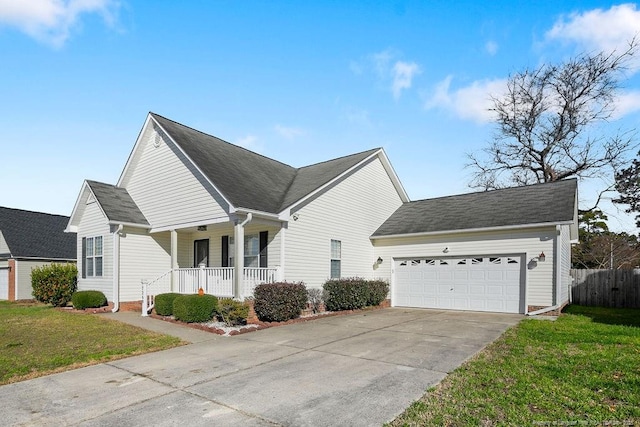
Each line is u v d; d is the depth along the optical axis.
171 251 14.82
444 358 7.02
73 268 17.16
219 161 14.59
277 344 8.57
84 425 4.48
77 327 10.87
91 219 16.09
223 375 6.28
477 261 14.60
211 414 4.68
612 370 5.99
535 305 13.25
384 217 18.58
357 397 5.11
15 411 4.94
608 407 4.55
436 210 17.67
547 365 6.32
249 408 4.83
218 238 15.57
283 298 11.63
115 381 6.09
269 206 12.95
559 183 16.03
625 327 10.02
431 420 4.29
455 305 15.01
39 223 26.67
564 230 14.66
